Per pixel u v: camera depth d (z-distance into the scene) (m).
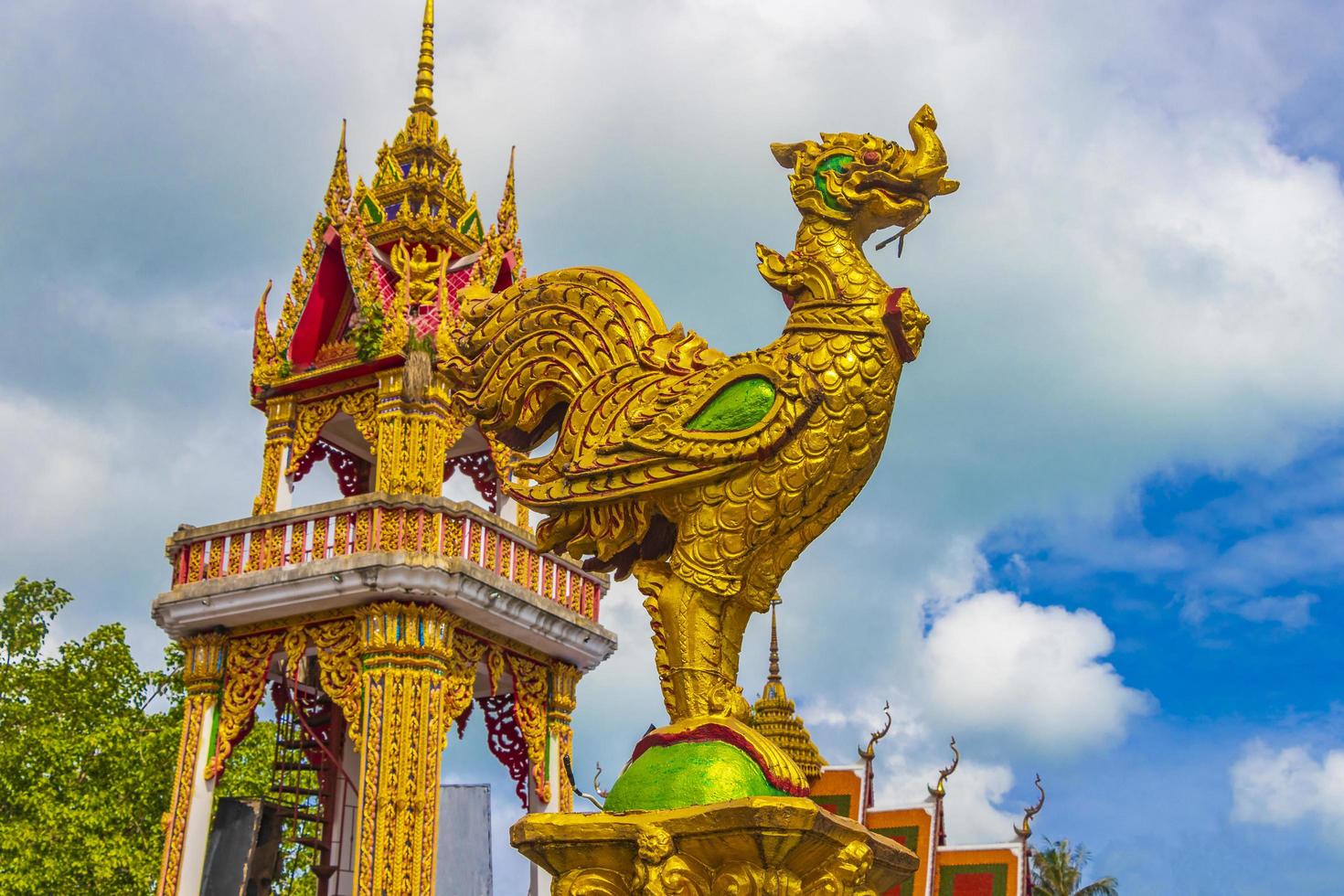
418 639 19.83
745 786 4.32
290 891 27.69
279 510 21.75
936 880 17.42
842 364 4.78
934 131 5.15
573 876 4.32
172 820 20.62
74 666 32.06
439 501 20.38
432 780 19.41
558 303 5.42
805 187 5.07
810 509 4.80
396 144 24.50
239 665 21.16
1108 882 46.88
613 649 23.38
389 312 21.77
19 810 29.58
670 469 4.76
